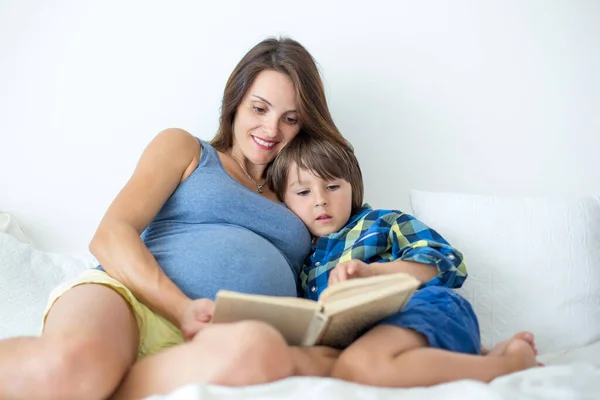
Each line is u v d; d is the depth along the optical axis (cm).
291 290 130
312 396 80
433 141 194
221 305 93
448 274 127
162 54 182
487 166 195
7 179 175
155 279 111
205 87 184
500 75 196
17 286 147
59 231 177
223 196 133
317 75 153
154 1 181
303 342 104
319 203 144
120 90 180
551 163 197
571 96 198
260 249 127
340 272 111
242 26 185
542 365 116
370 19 191
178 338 114
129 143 181
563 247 158
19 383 84
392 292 97
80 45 178
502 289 154
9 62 175
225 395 79
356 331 108
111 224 118
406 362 98
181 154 134
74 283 111
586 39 199
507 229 160
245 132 148
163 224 134
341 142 154
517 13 196
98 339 89
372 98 192
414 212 169
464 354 103
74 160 178
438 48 193
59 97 177
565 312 151
